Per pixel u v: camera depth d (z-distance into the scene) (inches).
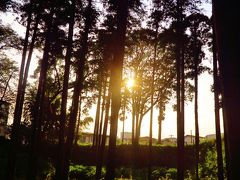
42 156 1225.4
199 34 817.5
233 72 58.0
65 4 662.5
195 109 872.9
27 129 1280.8
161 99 1469.0
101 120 1075.3
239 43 57.8
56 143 1432.1
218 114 636.1
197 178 847.1
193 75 888.3
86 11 680.4
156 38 820.0
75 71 839.7
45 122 1290.6
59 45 754.2
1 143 1235.2
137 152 1519.4
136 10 622.2
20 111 672.4
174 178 1078.4
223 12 60.7
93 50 792.3
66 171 639.8
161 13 769.6
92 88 886.4
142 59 1245.7
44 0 671.8
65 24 737.0
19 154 1059.3
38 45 783.7
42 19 705.6
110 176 429.1
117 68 460.1
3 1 649.0
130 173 1205.7
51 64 848.3
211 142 1165.7
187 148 1320.1
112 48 736.3
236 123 56.7
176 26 759.1
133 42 820.0
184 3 741.9
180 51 803.4
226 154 500.7
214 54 652.1
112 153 436.1
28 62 698.8
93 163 1507.1
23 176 808.3
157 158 1498.5
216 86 643.5
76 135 1542.8
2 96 1331.2
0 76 1333.7
